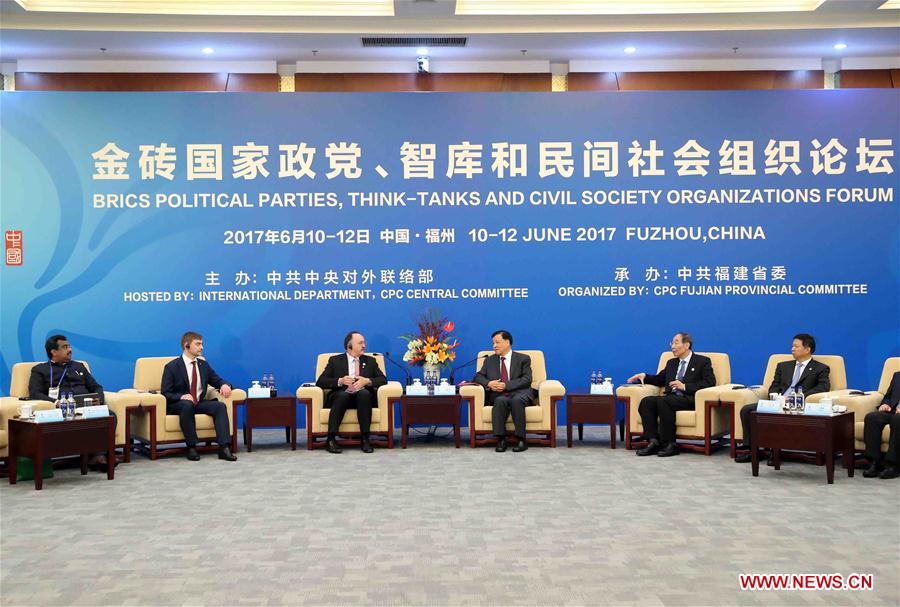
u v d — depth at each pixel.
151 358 9.16
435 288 10.59
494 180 10.61
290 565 4.96
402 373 10.57
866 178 10.62
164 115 10.46
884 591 4.46
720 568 4.87
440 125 10.62
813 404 7.40
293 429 9.07
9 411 7.79
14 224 10.28
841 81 10.91
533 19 9.70
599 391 9.09
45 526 5.90
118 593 4.50
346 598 4.40
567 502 6.55
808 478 7.46
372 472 7.83
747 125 10.63
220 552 5.23
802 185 10.61
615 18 9.69
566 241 10.62
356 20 9.70
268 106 10.55
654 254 10.61
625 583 4.61
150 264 10.41
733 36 10.00
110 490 7.10
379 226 10.59
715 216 10.62
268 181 10.52
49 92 10.34
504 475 7.65
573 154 10.62
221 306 10.46
